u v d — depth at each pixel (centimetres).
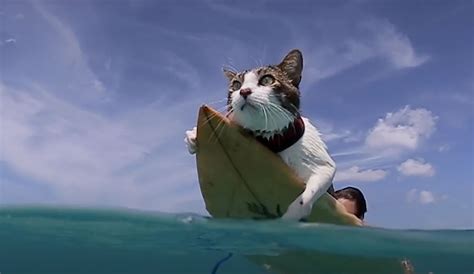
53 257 112
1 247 99
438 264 92
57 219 75
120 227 75
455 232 73
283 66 61
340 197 77
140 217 70
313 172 58
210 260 104
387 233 68
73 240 89
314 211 61
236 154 58
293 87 60
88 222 74
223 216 65
